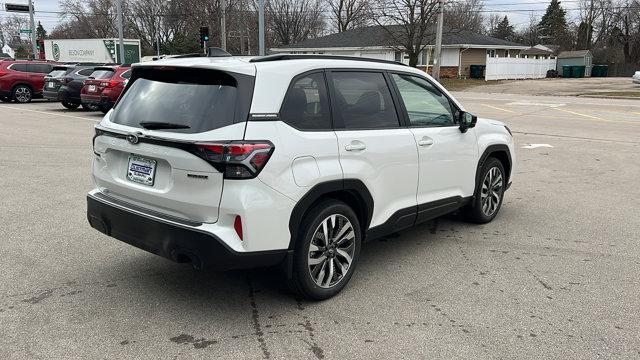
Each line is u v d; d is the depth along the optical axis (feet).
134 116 12.70
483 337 11.62
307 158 12.02
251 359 10.62
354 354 10.85
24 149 35.04
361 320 12.30
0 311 12.41
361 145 13.35
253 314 12.50
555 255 16.76
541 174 29.91
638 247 17.60
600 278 14.94
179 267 15.25
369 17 178.09
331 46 162.61
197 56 13.75
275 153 11.36
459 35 157.48
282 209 11.55
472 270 15.43
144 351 10.84
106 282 14.15
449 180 16.90
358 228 13.75
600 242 18.07
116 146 12.73
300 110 12.25
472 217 19.67
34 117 56.29
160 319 12.19
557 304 13.28
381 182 14.10
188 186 11.32
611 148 39.37
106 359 10.53
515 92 111.65
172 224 11.49
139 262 15.57
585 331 11.96
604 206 22.88
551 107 76.43
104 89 56.80
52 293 13.43
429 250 17.10
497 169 19.95
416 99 15.87
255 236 11.24
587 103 83.97
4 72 74.84
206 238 11.05
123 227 12.66
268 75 11.77
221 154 10.87
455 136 17.01
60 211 20.63
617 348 11.27
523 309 12.98
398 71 15.49
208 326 11.89
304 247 12.38
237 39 211.61
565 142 42.52
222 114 11.30
